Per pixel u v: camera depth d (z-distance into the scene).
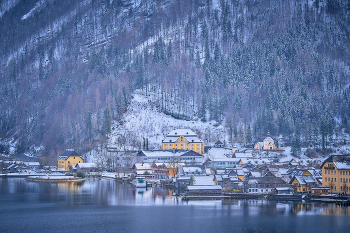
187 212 149.38
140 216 143.50
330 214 143.50
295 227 126.62
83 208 159.38
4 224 132.25
